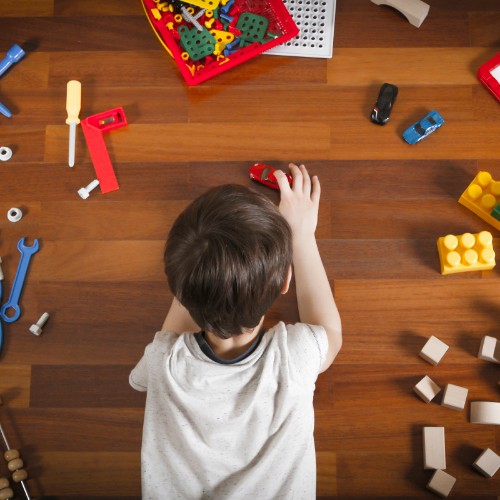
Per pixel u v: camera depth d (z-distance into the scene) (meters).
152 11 1.40
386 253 1.33
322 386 1.29
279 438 1.03
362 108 1.40
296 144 1.38
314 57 1.42
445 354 1.29
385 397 1.28
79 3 1.45
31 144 1.39
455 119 1.39
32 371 1.30
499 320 1.30
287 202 1.28
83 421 1.28
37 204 1.37
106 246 1.35
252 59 1.42
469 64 1.41
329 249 1.34
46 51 1.43
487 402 1.24
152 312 1.32
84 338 1.31
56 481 1.27
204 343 0.99
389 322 1.31
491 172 1.36
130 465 1.27
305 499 1.06
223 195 0.89
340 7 1.44
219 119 1.40
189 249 0.86
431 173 1.37
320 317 1.20
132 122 1.40
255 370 0.98
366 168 1.37
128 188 1.37
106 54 1.43
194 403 0.98
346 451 1.26
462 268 1.30
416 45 1.42
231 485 1.04
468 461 1.25
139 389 1.17
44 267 1.34
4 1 1.46
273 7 1.42
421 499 1.24
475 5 1.43
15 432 1.28
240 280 0.87
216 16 1.43
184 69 1.38
